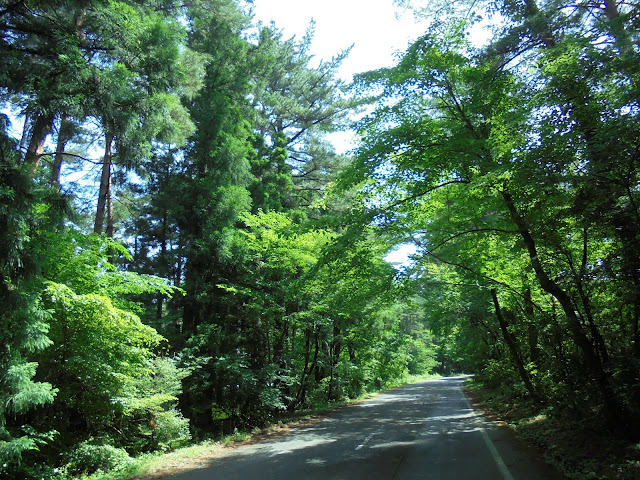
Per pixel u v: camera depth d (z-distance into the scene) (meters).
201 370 15.29
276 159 23.48
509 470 7.01
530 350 14.20
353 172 11.26
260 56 24.55
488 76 10.25
